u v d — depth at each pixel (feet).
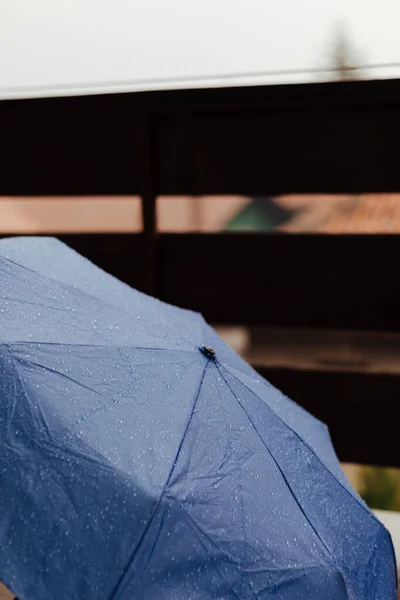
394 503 11.02
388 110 9.73
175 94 9.36
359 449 11.14
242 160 10.35
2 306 4.81
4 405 4.14
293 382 11.08
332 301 10.73
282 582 4.15
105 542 3.71
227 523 4.11
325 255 10.56
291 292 10.82
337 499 5.36
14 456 3.93
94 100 9.61
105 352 4.73
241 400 5.16
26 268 5.39
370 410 10.95
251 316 11.05
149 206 10.62
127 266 11.05
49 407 4.15
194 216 10.75
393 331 10.66
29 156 10.82
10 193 11.03
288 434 5.45
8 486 3.83
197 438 4.44
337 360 10.89
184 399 4.68
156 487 3.90
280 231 10.57
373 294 10.57
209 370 5.12
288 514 4.60
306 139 10.09
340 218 10.36
